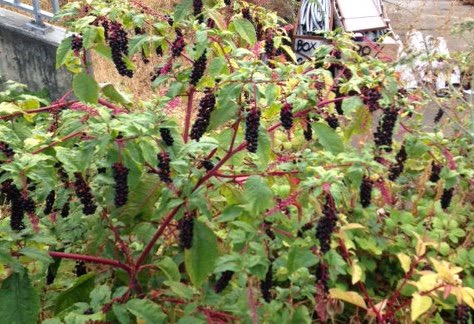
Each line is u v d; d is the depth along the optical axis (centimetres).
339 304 282
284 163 258
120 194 222
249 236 227
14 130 253
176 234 274
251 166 278
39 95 555
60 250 276
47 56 541
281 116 236
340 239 289
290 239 245
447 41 655
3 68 568
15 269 215
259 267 216
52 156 238
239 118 235
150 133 228
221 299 236
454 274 260
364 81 246
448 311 324
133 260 266
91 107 245
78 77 268
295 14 848
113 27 266
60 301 263
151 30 298
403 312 302
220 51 294
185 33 298
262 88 237
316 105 252
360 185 233
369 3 766
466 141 358
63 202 250
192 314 233
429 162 346
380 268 333
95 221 262
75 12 297
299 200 233
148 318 221
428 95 336
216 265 224
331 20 743
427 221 342
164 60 310
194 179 236
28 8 549
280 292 254
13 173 204
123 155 229
